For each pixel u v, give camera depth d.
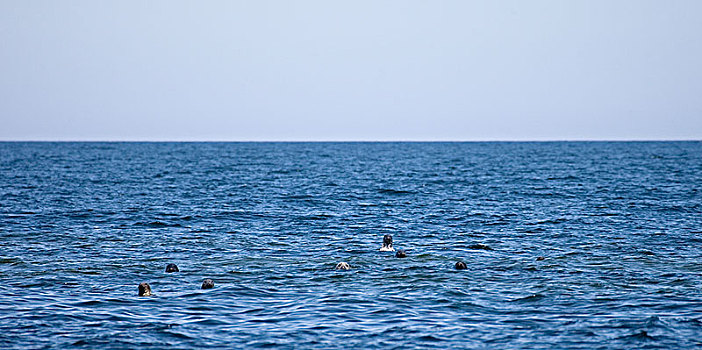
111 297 22.30
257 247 31.81
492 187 64.19
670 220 40.72
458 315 20.50
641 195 55.69
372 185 66.88
